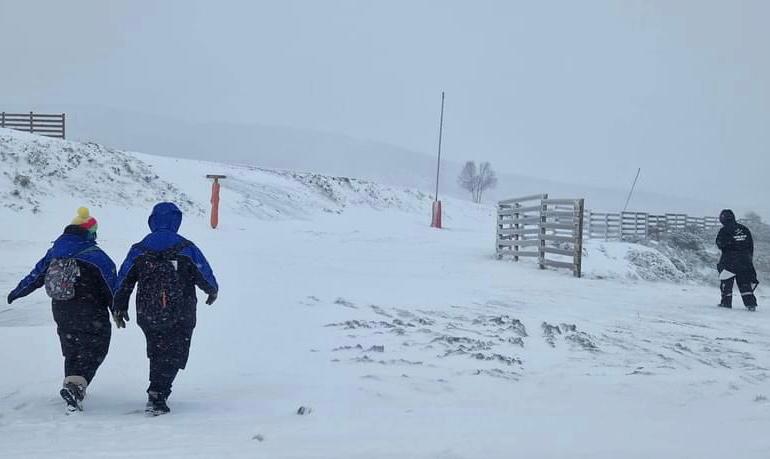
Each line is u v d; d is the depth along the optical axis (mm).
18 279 12273
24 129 29719
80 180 24000
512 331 9367
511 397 6375
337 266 16281
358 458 4004
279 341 8195
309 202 33125
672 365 7984
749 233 13516
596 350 8633
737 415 5805
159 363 5535
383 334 8703
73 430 4867
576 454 4195
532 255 18609
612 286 15789
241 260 15617
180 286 5586
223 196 28438
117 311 5648
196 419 5289
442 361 7570
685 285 18406
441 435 4746
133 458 3990
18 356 7164
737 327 11195
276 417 5375
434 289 13383
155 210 5828
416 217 38062
